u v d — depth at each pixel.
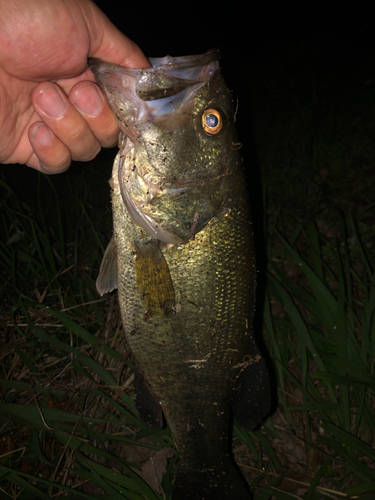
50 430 0.35
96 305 0.44
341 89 0.77
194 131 0.23
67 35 0.22
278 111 0.77
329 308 0.40
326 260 0.51
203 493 0.29
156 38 1.02
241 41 1.02
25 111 0.28
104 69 0.22
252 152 0.69
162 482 0.32
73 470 0.32
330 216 0.57
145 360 0.26
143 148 0.23
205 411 0.27
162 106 0.23
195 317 0.25
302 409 0.37
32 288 0.48
